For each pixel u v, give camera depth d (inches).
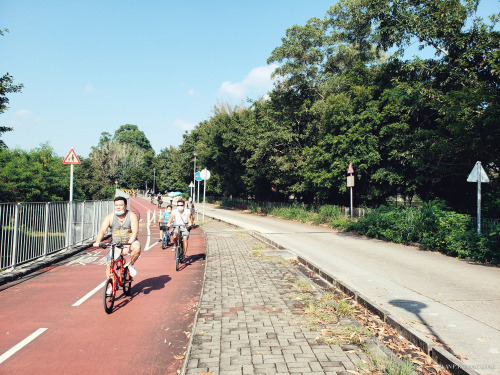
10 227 320.5
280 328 178.9
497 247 360.2
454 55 621.6
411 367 133.0
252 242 538.0
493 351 148.3
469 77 583.2
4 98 507.5
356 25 1197.1
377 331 175.6
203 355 147.4
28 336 180.4
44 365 148.5
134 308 226.8
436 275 305.3
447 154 565.9
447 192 705.6
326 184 853.2
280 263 363.9
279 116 1185.4
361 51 1264.8
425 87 636.1
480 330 172.9
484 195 573.6
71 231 474.0
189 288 278.2
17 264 331.0
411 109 660.1
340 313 199.8
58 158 906.7
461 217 427.8
